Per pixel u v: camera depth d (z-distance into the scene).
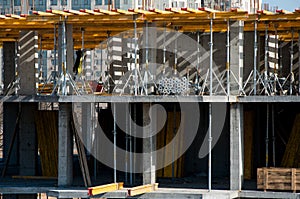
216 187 32.59
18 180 35.12
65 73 32.41
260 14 31.69
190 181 34.38
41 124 36.34
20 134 36.38
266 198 32.16
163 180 34.56
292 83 34.38
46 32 37.00
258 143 35.53
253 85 33.59
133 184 33.44
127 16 31.58
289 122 36.72
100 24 33.44
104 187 31.06
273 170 31.30
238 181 31.61
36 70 34.28
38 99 32.41
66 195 31.36
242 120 32.44
